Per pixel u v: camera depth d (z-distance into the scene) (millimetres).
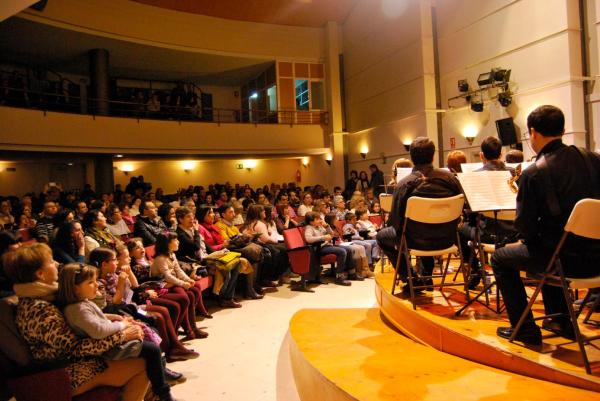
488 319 2660
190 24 12938
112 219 5973
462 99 9961
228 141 12938
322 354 2748
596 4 7363
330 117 14516
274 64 14391
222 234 5949
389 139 12281
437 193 2854
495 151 3156
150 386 2682
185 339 3920
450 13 10219
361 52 13523
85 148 10531
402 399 1982
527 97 8266
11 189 12398
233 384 3021
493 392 1953
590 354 2080
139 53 12844
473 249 2908
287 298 5301
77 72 13859
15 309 2145
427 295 3250
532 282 3357
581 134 7484
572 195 1978
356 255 6195
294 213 8453
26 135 9438
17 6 3857
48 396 2008
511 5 8539
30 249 2227
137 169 14055
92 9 11109
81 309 2252
